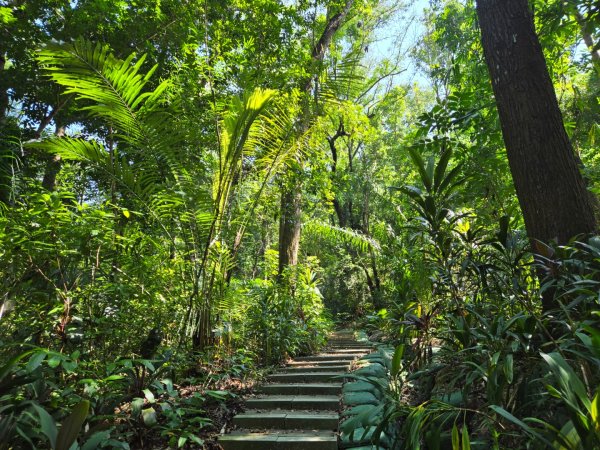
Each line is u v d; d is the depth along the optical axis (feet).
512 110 10.55
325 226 36.65
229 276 17.56
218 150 16.57
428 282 12.28
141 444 10.30
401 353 8.81
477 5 11.88
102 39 20.98
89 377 10.53
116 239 13.01
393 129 54.95
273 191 19.53
